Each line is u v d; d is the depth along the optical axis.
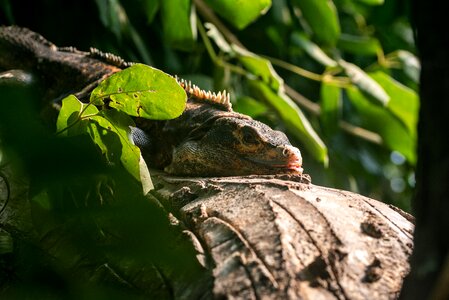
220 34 1.28
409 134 1.28
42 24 1.28
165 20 1.22
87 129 0.95
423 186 0.85
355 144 1.43
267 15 1.33
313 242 0.90
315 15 1.29
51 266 0.90
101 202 0.91
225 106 1.09
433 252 0.84
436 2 0.85
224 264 0.89
